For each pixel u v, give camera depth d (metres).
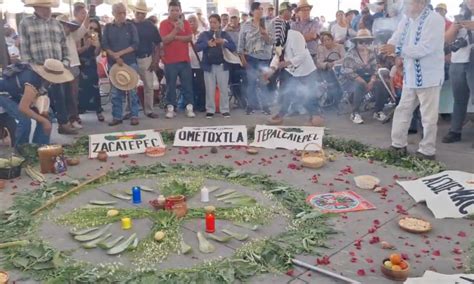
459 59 6.38
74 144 6.66
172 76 8.53
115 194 4.77
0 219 4.23
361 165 5.71
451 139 6.70
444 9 8.47
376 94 8.27
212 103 8.66
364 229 3.99
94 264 3.44
